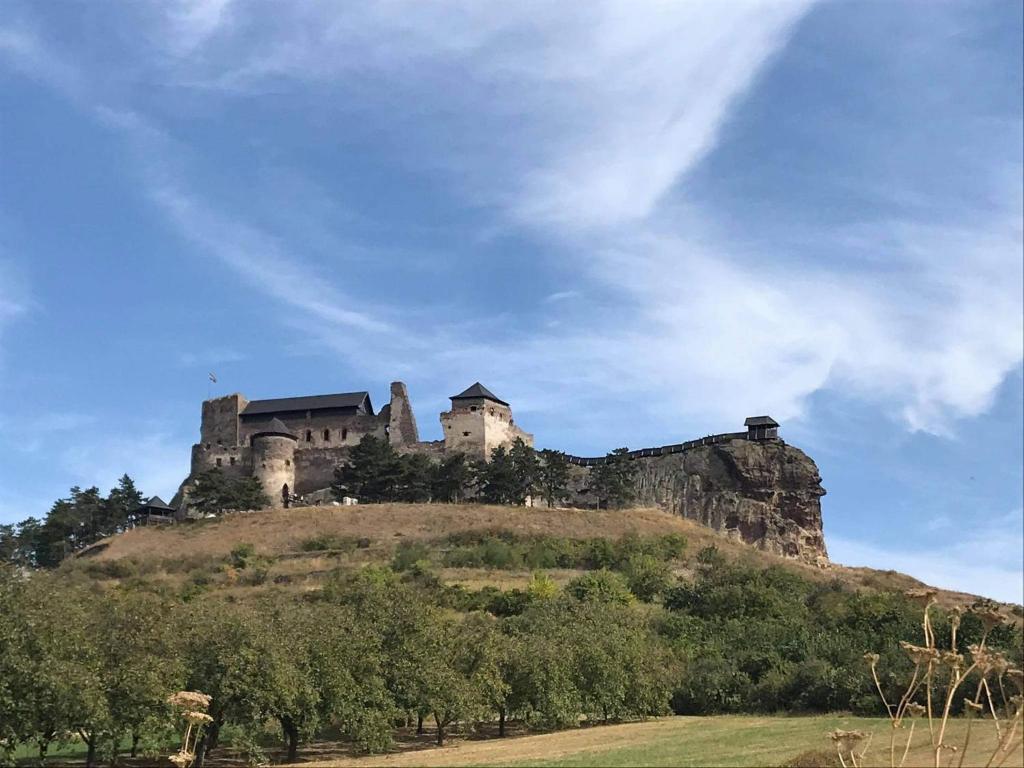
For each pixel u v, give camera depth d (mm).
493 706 59750
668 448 169750
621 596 90812
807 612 85125
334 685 50750
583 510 138500
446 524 127312
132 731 45156
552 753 45750
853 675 61594
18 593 44500
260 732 48406
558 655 61500
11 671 40469
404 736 61469
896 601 79062
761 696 65938
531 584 91312
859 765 20781
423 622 58438
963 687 53344
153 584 100938
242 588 97750
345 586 91125
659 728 57812
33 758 49438
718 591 88125
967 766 32312
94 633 46281
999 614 19234
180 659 46844
